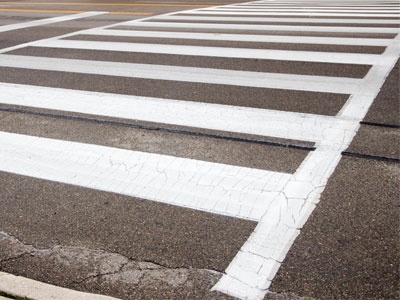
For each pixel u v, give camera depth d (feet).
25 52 28.94
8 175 13.98
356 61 23.41
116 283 9.61
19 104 19.75
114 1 57.62
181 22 37.76
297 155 14.24
